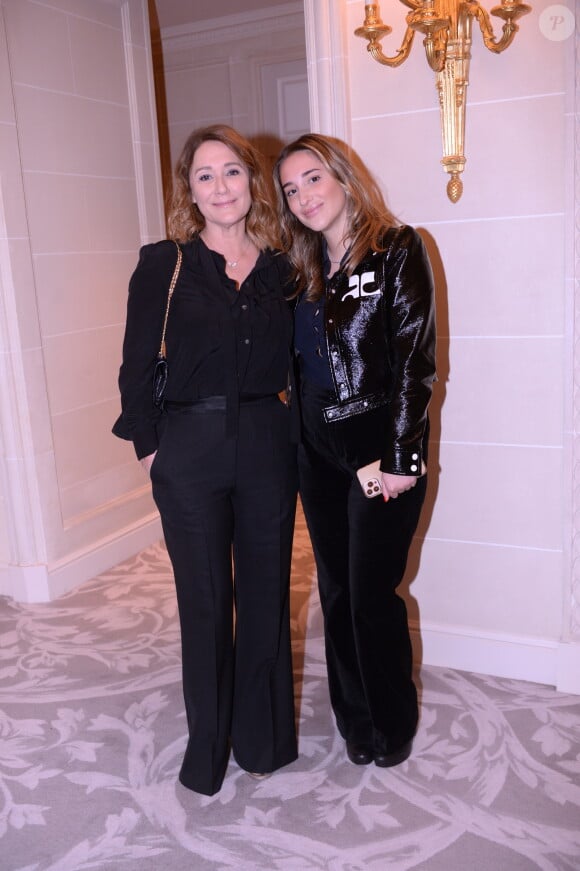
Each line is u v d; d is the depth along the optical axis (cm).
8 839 209
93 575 393
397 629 220
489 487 270
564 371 251
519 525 269
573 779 223
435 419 271
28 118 346
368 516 206
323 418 207
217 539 207
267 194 212
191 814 216
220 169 198
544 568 268
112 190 402
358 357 201
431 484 277
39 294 356
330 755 241
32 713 271
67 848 205
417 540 283
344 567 223
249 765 229
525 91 238
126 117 411
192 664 216
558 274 247
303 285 212
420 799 217
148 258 200
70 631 334
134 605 358
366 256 198
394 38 249
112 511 409
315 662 298
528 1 233
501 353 259
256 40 555
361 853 198
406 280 195
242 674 225
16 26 338
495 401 263
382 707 223
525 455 263
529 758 233
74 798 225
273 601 218
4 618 349
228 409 201
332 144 200
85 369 388
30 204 348
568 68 230
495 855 195
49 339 364
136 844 205
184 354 199
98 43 388
